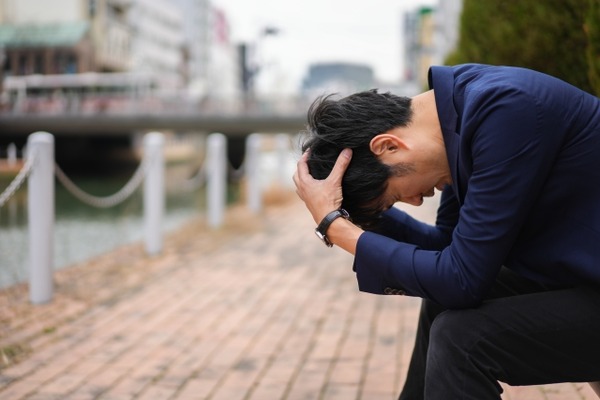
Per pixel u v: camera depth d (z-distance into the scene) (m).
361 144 1.64
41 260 4.85
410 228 1.99
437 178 1.65
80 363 3.50
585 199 1.52
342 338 3.92
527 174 1.47
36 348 3.78
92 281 5.69
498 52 3.23
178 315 4.54
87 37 60.72
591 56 2.46
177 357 3.60
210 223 9.77
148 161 7.14
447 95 1.60
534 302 1.55
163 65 81.44
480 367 1.53
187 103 36.78
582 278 1.52
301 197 1.74
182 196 20.09
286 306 4.79
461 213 1.54
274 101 35.81
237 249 7.54
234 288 5.43
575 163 1.51
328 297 5.07
